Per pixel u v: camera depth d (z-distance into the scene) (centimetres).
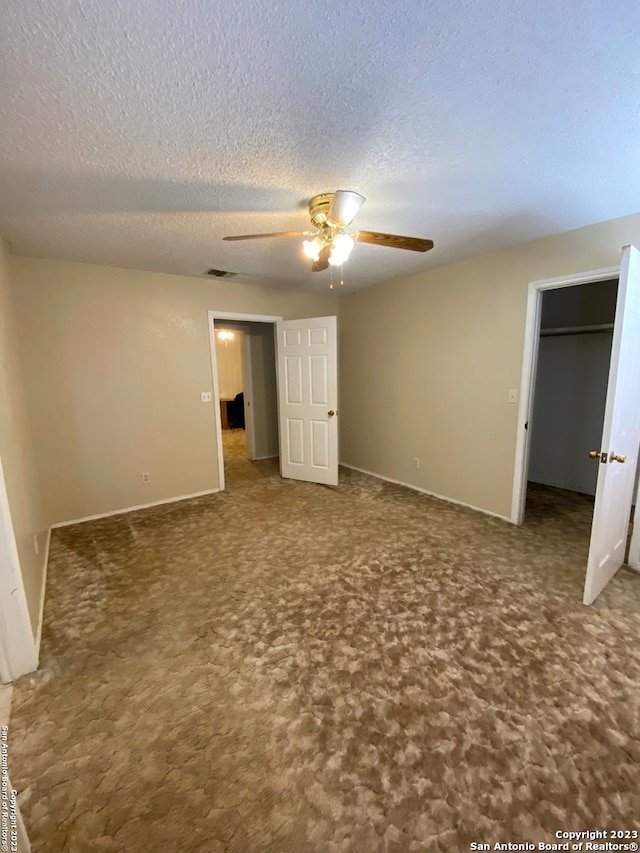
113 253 298
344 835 110
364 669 169
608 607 210
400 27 104
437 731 140
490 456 338
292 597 223
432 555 270
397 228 258
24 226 238
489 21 102
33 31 101
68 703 154
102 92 124
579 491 403
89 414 341
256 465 535
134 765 130
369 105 134
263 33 104
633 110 139
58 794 122
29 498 242
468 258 332
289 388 452
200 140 153
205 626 200
